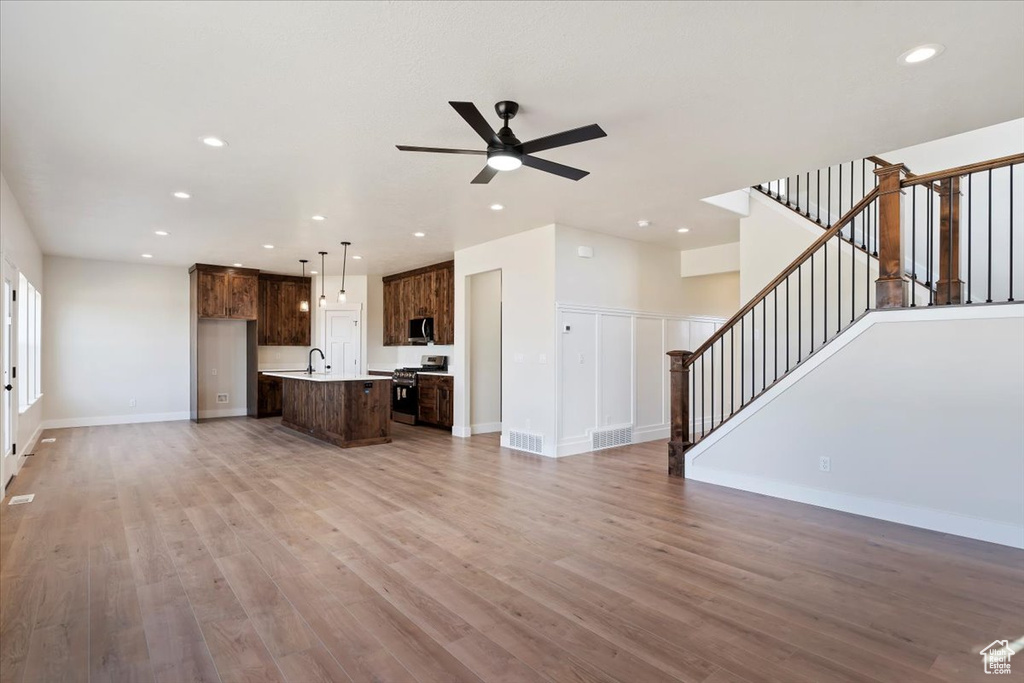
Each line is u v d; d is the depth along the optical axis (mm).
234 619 2383
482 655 2109
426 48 2463
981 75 2709
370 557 3082
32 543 3279
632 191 4672
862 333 3832
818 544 3266
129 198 4781
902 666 2027
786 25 2289
